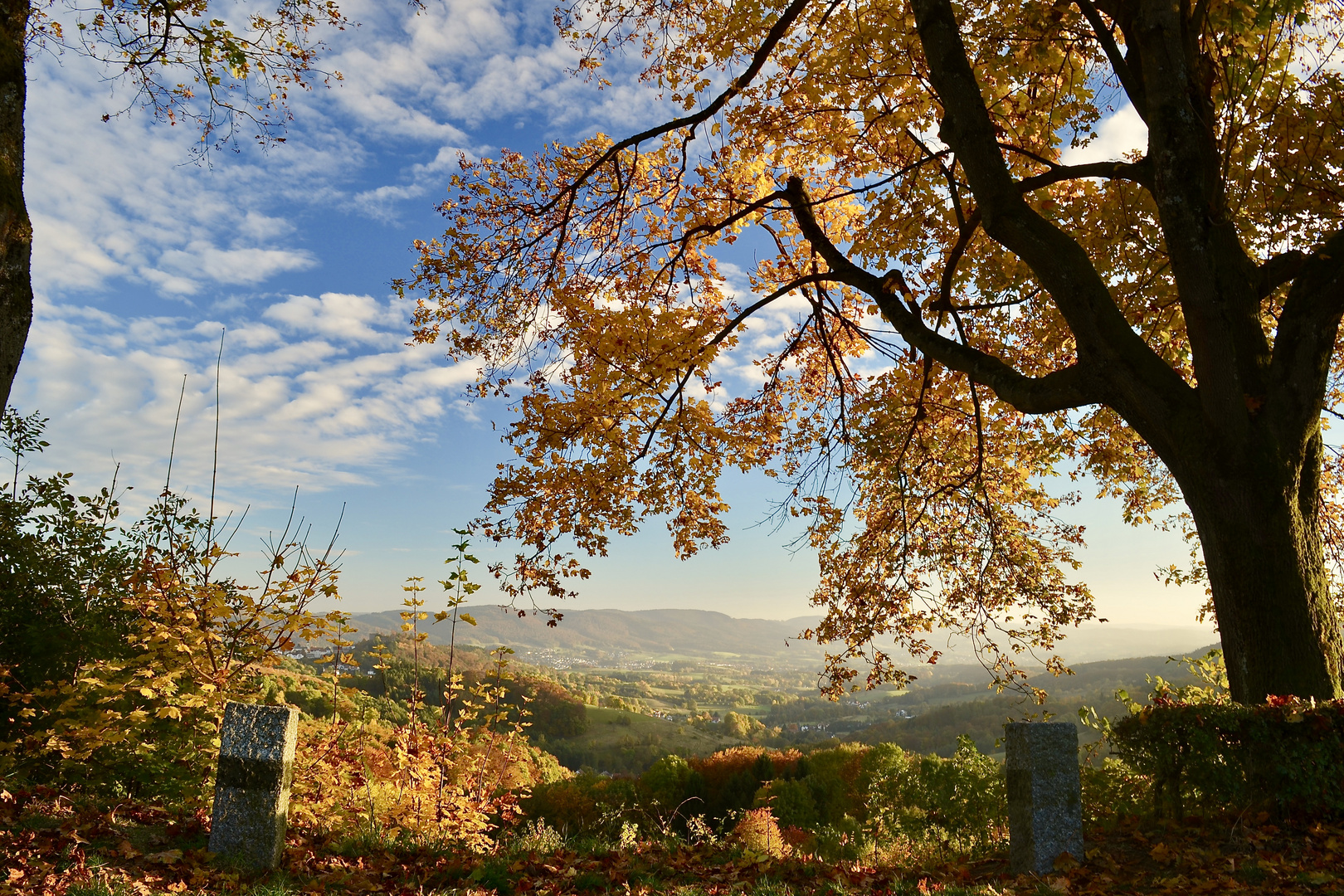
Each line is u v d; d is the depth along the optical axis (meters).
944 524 12.63
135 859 4.73
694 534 10.76
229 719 5.02
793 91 10.30
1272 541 6.25
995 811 12.00
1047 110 10.11
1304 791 5.18
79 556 7.62
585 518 10.21
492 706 7.57
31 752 6.17
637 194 12.71
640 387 10.13
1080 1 8.16
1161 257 10.01
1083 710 8.54
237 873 4.60
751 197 12.60
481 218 11.77
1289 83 8.43
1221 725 5.41
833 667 12.03
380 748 6.68
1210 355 6.50
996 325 11.75
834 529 12.52
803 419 12.59
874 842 11.50
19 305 4.51
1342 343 10.64
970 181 7.88
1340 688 6.03
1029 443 12.34
